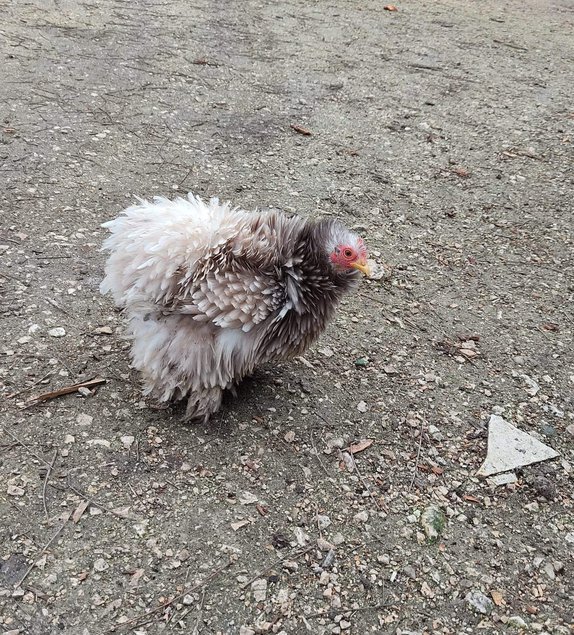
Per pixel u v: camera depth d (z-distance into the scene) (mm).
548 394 783
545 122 1472
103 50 1490
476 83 1644
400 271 969
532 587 567
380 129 1363
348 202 1107
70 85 1302
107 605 494
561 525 628
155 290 588
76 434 624
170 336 611
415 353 816
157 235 587
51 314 761
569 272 1014
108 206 976
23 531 533
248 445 650
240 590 521
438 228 1081
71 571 512
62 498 564
